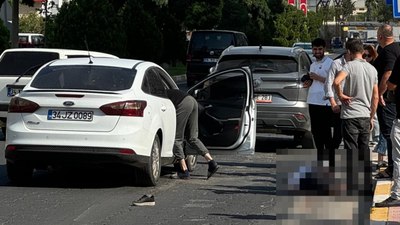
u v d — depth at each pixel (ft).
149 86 54.85
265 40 320.29
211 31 164.04
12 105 52.39
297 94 72.08
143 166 52.31
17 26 181.57
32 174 57.62
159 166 55.11
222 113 59.93
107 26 167.12
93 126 50.80
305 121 72.08
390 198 45.44
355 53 49.96
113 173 61.05
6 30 175.11
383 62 55.26
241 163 68.64
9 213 45.32
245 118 59.31
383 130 56.70
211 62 162.71
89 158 50.88
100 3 167.84
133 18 203.10
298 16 368.48
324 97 54.13
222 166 66.54
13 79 78.13
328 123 58.85
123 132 50.65
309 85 59.41
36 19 317.42
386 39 55.42
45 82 53.21
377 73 52.37
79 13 165.48
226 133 59.52
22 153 51.55
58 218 44.01
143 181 54.03
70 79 53.26
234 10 295.48
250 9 328.49
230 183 57.62
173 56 244.63
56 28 166.81
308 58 79.41
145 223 42.93
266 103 72.38
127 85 52.65
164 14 240.32
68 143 50.72
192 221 43.57
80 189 53.72
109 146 50.49
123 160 50.80
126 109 50.85
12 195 51.13
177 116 58.34
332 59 58.90
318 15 428.15
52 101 51.26
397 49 55.26
